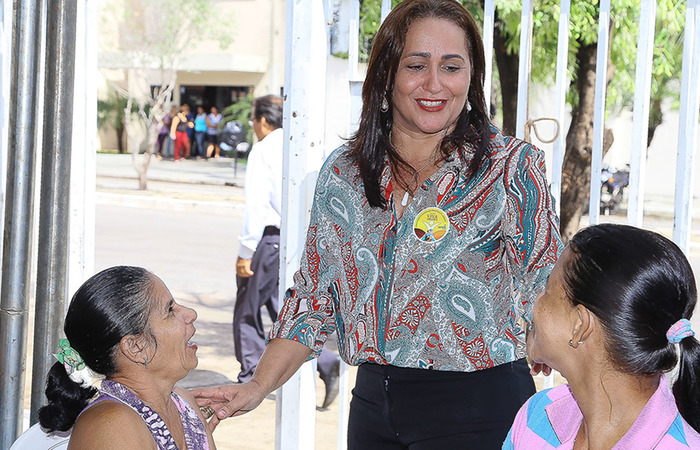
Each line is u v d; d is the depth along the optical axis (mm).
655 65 6238
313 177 2994
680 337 1366
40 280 2932
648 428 1424
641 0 2816
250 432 4766
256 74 27609
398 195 2258
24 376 2982
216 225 13109
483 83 2271
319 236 2383
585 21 5672
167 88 24891
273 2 26953
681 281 1377
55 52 2842
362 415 2344
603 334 1407
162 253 10547
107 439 1928
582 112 5816
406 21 2205
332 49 3129
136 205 15312
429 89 2166
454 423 2211
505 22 6023
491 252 2201
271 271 5281
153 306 2039
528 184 2162
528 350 1619
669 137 15602
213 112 25750
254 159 5180
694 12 2779
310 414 3076
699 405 1421
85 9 3736
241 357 5398
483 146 2176
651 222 12789
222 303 8055
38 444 2178
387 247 2246
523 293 2203
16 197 2857
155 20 22766
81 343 2012
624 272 1372
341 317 2361
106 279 2031
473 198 2186
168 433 2023
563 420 1620
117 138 27141
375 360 2268
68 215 2957
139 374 2047
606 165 13539
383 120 2297
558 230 2178
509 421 2193
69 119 2898
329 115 5266
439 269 2197
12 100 2840
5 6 3832
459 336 2197
